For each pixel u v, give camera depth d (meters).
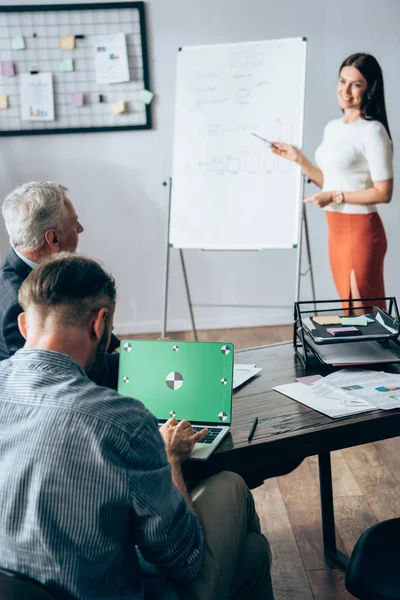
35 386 1.02
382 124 3.54
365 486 2.48
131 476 0.99
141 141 4.18
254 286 4.47
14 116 4.07
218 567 1.21
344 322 1.94
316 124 4.22
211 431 1.50
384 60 4.14
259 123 3.55
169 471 1.07
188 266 4.40
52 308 1.06
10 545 0.98
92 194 4.25
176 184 3.69
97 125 4.11
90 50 4.00
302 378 1.79
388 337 1.85
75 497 0.97
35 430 0.99
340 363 1.79
